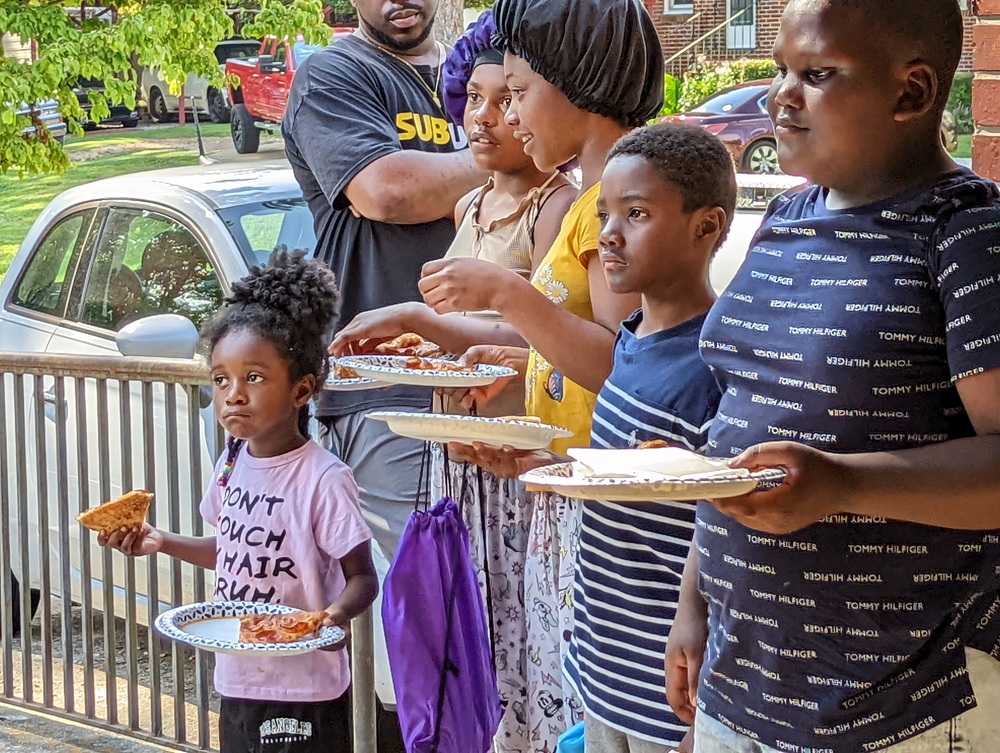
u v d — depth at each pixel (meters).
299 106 3.80
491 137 3.10
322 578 2.93
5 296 5.38
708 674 1.96
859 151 1.75
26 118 8.85
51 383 4.71
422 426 2.53
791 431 1.78
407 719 2.77
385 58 3.92
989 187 1.71
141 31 8.66
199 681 3.83
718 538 1.90
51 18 8.62
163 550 3.07
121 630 5.53
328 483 2.90
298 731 2.90
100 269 5.01
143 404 3.78
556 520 2.80
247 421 2.89
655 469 1.66
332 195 3.70
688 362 2.31
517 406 3.09
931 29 1.70
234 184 4.93
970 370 1.64
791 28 1.77
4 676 4.38
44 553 4.15
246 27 9.39
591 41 2.77
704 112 14.72
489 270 2.62
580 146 2.91
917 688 1.77
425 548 2.79
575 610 2.52
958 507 1.62
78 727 4.16
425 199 3.61
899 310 1.71
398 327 3.05
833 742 1.81
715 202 2.36
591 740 2.48
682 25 25.02
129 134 24.52
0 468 4.25
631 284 2.38
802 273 1.82
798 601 1.80
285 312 2.92
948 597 1.75
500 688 3.09
